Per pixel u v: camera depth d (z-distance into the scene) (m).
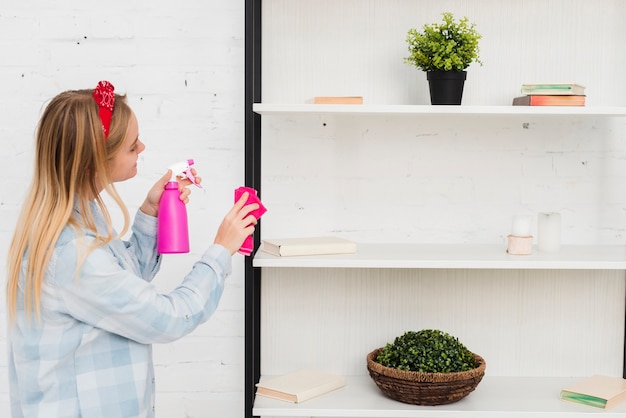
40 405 1.38
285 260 1.76
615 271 2.09
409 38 1.90
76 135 1.34
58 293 1.34
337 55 2.05
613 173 2.06
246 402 1.83
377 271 2.11
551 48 2.04
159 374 2.14
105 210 1.40
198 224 2.09
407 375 1.80
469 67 2.05
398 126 2.07
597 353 2.11
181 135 2.07
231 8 2.04
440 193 2.08
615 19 2.03
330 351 2.13
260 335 2.11
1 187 2.07
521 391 1.97
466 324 2.12
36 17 2.04
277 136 2.07
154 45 2.05
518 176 2.07
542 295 2.10
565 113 1.76
